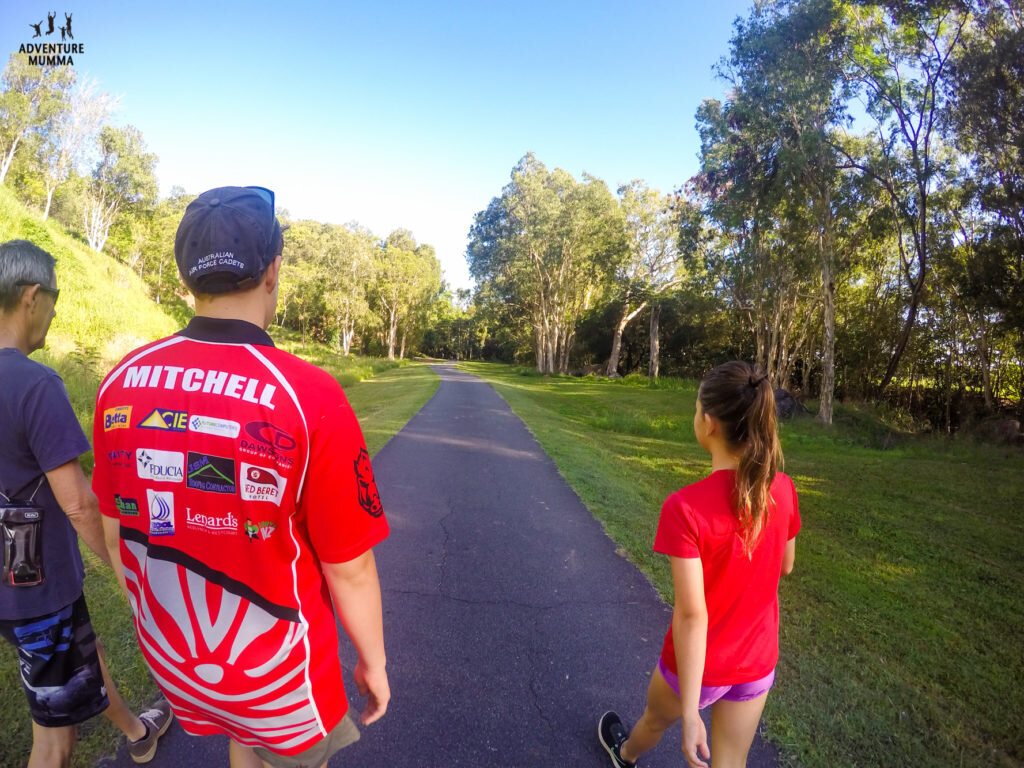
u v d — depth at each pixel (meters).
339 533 1.25
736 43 23.59
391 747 2.54
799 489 9.14
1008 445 18.89
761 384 1.69
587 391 33.41
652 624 3.81
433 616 3.80
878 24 21.66
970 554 6.22
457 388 26.19
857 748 2.70
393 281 72.75
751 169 25.84
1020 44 18.23
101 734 2.46
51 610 1.77
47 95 39.66
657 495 7.63
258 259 1.27
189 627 1.24
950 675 3.51
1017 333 22.53
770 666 1.79
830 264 24.14
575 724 2.76
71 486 1.69
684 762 2.55
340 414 1.25
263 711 1.29
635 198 49.16
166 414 1.20
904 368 31.36
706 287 40.50
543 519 6.07
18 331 1.77
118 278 35.59
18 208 25.47
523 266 50.09
